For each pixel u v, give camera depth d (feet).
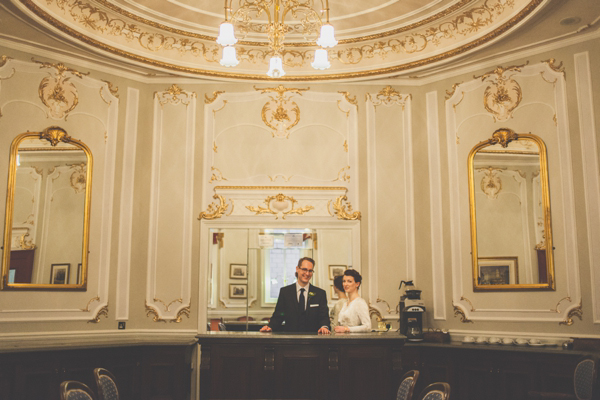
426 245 24.39
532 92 22.11
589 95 20.61
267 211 24.79
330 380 16.74
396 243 24.61
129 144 24.41
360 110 25.63
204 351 17.07
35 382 19.06
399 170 25.08
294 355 16.92
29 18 19.84
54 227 21.86
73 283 22.15
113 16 22.82
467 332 22.57
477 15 22.35
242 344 17.07
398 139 25.30
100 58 23.43
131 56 23.70
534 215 21.53
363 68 25.40
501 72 22.98
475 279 22.71
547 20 20.01
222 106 25.58
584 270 20.07
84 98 23.29
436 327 23.56
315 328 21.74
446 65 24.13
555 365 19.06
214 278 24.25
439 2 21.98
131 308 23.68
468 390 21.17
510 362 20.20
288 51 25.79
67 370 19.80
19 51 21.61
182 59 25.14
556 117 21.33
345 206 24.95
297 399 16.72
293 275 24.38
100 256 23.03
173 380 22.04
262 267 24.44
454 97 24.35
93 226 22.99
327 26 17.04
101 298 22.88
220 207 24.71
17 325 20.62
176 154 25.00
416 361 22.40
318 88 25.86
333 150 25.45
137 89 25.02
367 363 16.89
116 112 24.18
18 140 21.18
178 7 22.57
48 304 21.42
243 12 17.79
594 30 20.54
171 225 24.52
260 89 25.81
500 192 22.56
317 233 24.71
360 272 24.44
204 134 25.30
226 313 23.95
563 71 21.35
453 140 24.17
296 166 25.31
